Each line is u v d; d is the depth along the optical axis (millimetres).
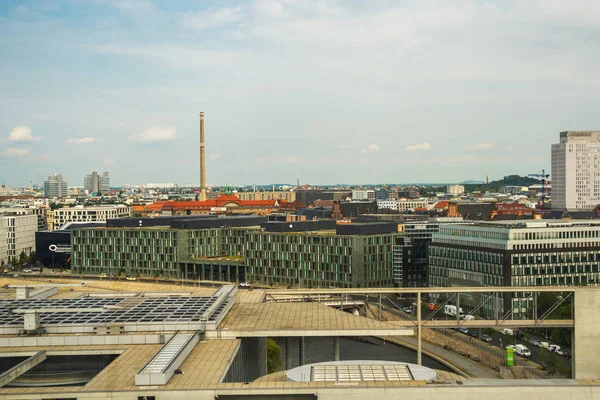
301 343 163625
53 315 145125
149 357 120562
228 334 136875
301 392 100250
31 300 167625
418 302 180625
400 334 141875
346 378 106750
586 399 100250
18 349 126188
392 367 112000
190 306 154875
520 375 183625
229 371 117188
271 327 142500
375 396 99938
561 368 184000
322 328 141500
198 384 103938
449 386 100375
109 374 110000
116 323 134875
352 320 151500
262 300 181875
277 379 110688
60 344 129750
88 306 157875
